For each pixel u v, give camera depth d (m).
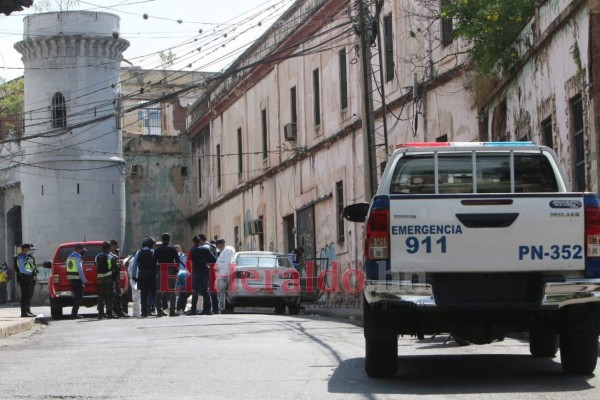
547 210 9.64
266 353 13.95
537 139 20.48
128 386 10.45
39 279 56.59
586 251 9.63
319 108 38.22
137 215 63.06
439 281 9.76
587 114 16.72
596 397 9.07
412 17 29.05
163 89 75.44
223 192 54.50
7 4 14.71
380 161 31.83
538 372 11.08
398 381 10.50
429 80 27.70
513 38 21.81
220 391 9.94
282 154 43.03
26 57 57.59
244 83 48.97
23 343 18.17
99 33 56.88
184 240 63.94
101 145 57.19
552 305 9.58
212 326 20.52
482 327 10.18
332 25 35.88
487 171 11.08
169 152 63.88
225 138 54.03
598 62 16.19
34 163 57.03
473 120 25.14
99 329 21.19
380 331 10.22
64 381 11.06
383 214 9.71
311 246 38.97
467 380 10.50
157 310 27.31
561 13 17.84
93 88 57.00
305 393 9.70
